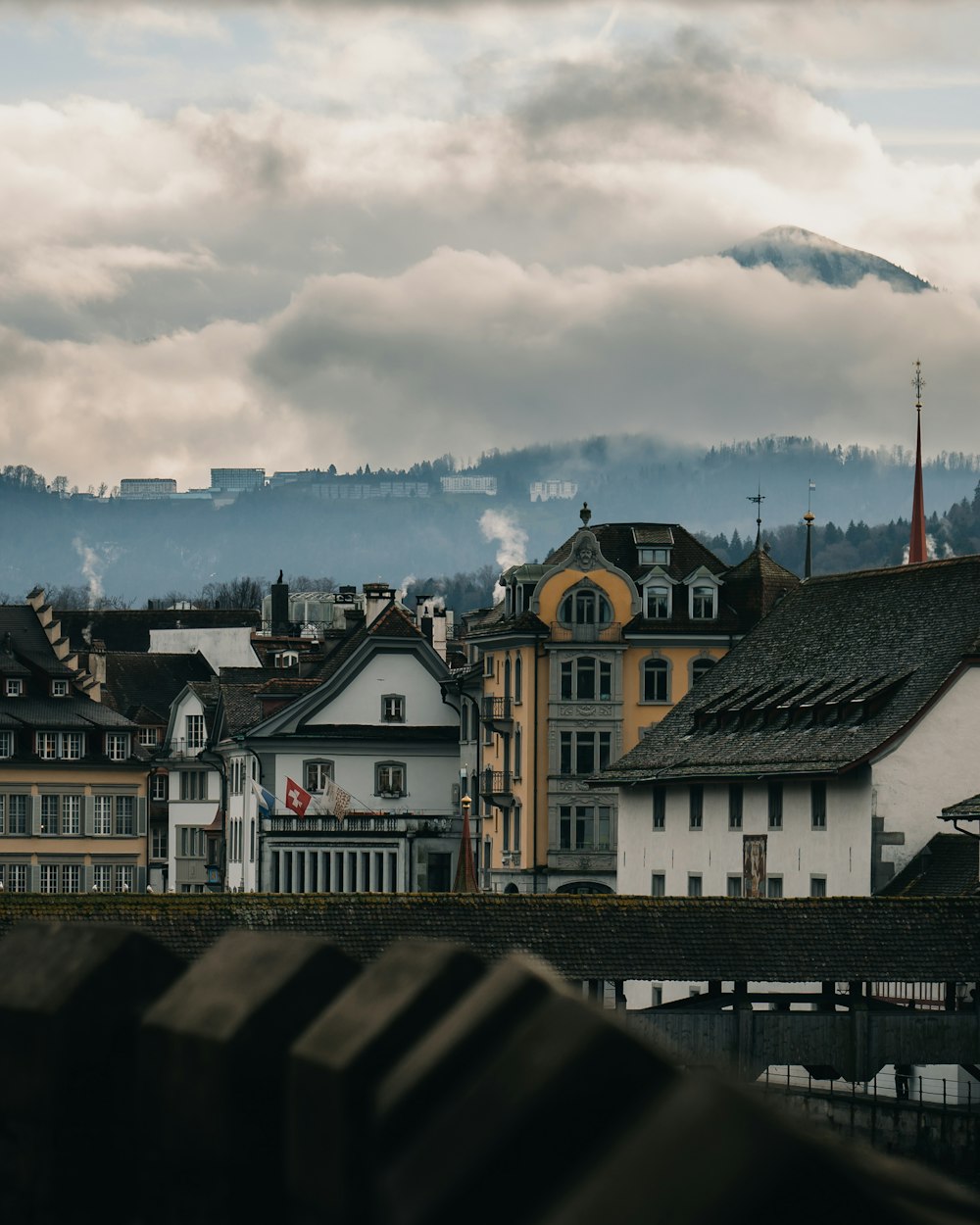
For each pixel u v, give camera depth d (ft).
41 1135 24.89
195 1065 22.91
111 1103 24.84
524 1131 17.80
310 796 572.92
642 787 426.92
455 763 597.93
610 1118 17.66
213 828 628.69
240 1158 22.54
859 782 351.87
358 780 593.42
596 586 522.47
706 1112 16.57
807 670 407.44
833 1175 16.29
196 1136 22.90
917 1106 277.85
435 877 563.89
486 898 278.67
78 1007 24.73
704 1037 279.28
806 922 285.64
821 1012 282.97
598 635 522.06
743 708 409.49
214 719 648.79
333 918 268.82
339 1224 20.52
